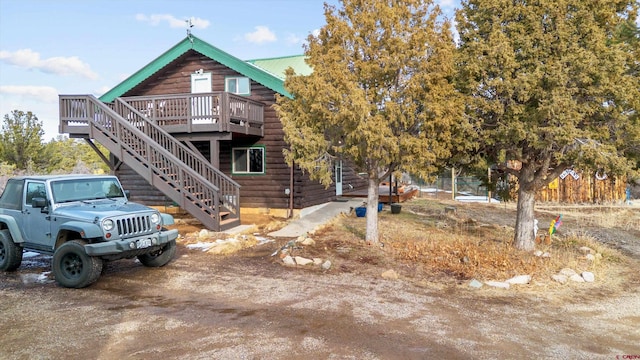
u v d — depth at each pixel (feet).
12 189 24.73
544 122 23.71
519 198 29.66
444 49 24.23
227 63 45.62
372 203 30.81
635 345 14.94
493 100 24.16
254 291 20.48
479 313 17.97
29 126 72.38
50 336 14.88
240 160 47.73
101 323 16.15
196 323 16.17
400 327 16.05
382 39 25.82
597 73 21.08
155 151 37.32
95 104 39.42
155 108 41.27
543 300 20.12
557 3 22.56
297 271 24.31
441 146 25.88
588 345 14.87
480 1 25.12
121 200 25.34
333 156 28.84
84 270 20.52
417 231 36.47
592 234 39.04
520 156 27.04
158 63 47.98
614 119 23.20
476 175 31.68
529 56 23.15
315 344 14.29
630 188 65.46
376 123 23.95
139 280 22.43
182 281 22.22
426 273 24.26
